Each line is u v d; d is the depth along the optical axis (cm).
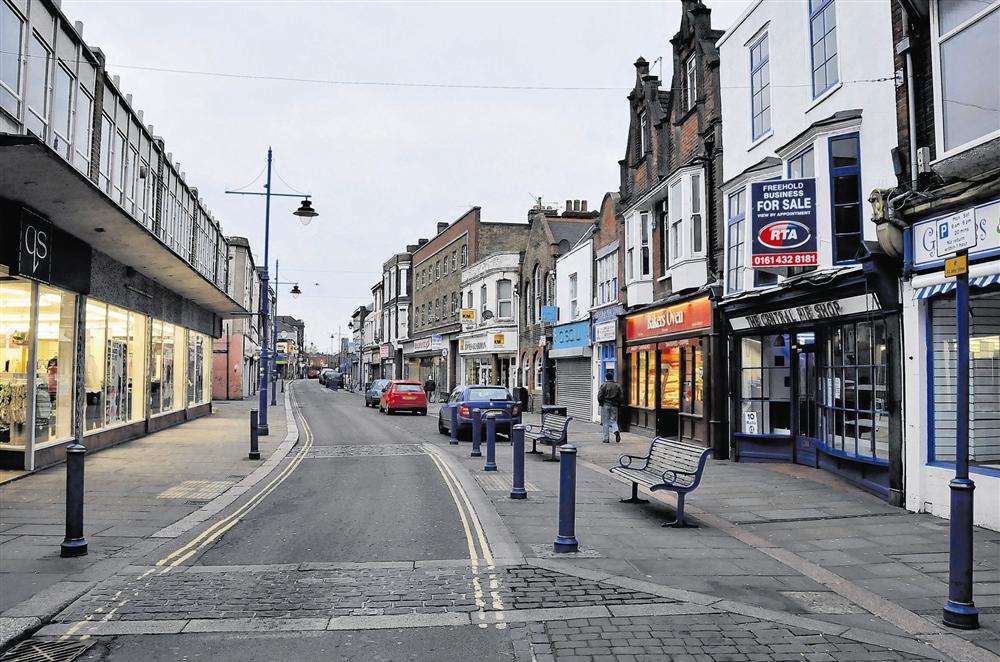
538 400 3109
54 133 1283
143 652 473
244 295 4778
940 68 857
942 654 468
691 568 659
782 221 1124
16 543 747
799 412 1332
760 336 1398
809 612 547
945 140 850
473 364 4116
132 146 1800
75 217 1192
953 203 802
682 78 1775
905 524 840
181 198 2459
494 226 4197
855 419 1103
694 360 1623
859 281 1011
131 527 834
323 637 497
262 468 1350
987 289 796
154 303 2025
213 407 3509
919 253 872
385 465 1423
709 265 1585
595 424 2366
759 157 1374
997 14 779
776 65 1313
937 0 859
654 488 833
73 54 1362
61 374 1339
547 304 3052
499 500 1003
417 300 5644
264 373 2061
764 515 898
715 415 1469
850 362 1122
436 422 2756
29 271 1126
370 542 763
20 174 932
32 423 1198
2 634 488
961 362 527
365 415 3192
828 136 1114
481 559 690
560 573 642
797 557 698
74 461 707
